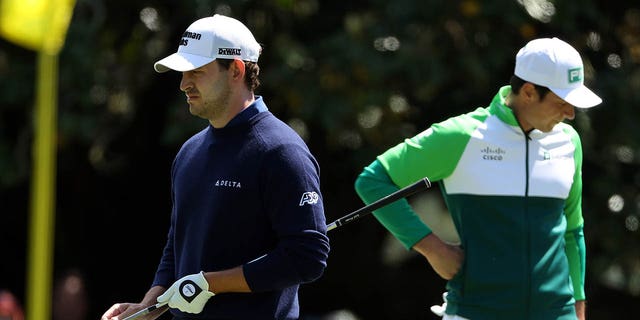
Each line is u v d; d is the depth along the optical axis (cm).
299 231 1442
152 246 3853
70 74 3106
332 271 3800
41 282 2062
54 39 2133
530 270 1672
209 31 1500
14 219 3769
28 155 3253
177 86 3409
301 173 1460
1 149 3278
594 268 3403
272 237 1486
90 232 3800
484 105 3291
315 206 1463
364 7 3241
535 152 1689
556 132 1719
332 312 3675
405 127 3206
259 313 1480
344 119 3088
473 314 1684
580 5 3231
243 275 1441
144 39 3238
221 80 1495
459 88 3262
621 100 3288
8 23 2108
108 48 3219
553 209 1702
